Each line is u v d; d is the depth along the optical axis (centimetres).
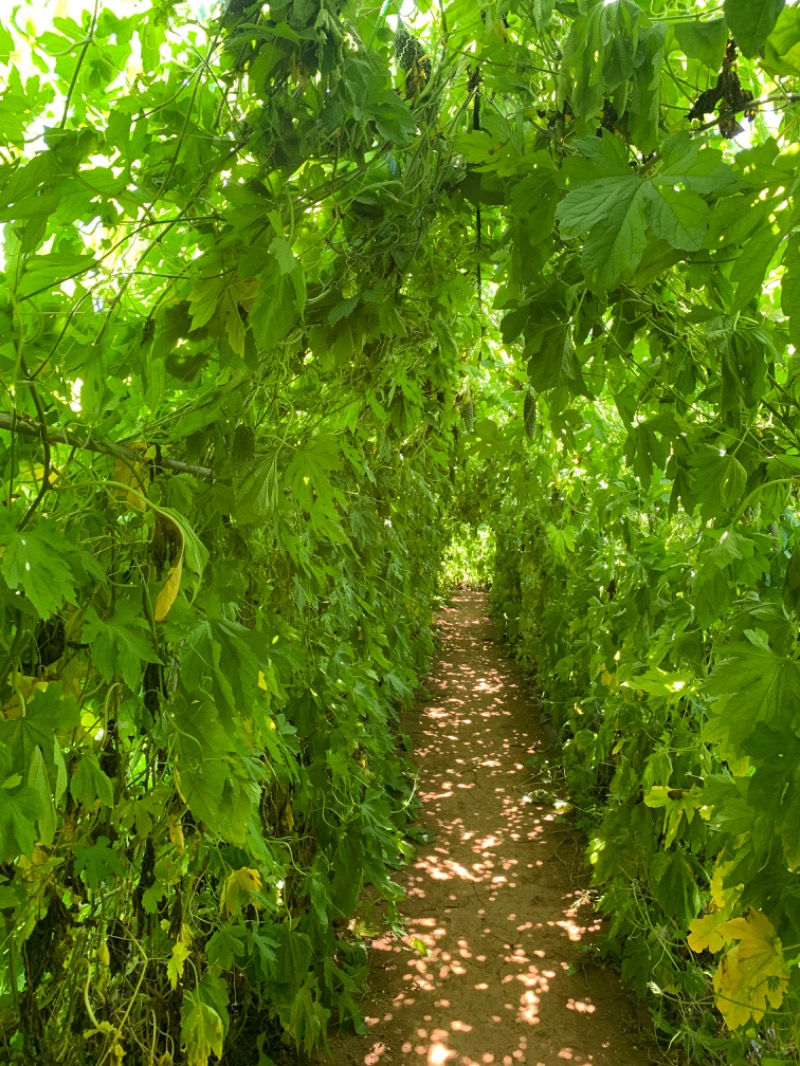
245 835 138
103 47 113
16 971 119
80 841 125
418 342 215
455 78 142
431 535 571
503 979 276
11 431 105
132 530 130
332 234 147
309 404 198
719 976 138
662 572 240
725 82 110
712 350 131
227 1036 210
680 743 236
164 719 126
